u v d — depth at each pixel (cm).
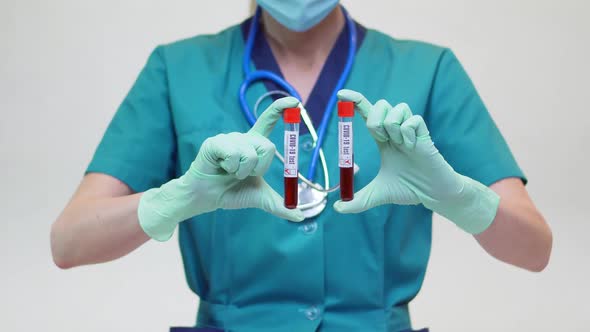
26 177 249
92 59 248
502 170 161
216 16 249
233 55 171
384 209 157
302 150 159
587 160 249
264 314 157
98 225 147
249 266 157
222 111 164
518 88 248
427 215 165
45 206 249
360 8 251
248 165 130
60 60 248
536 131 249
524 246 151
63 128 249
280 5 155
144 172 165
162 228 142
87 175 165
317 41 167
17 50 247
